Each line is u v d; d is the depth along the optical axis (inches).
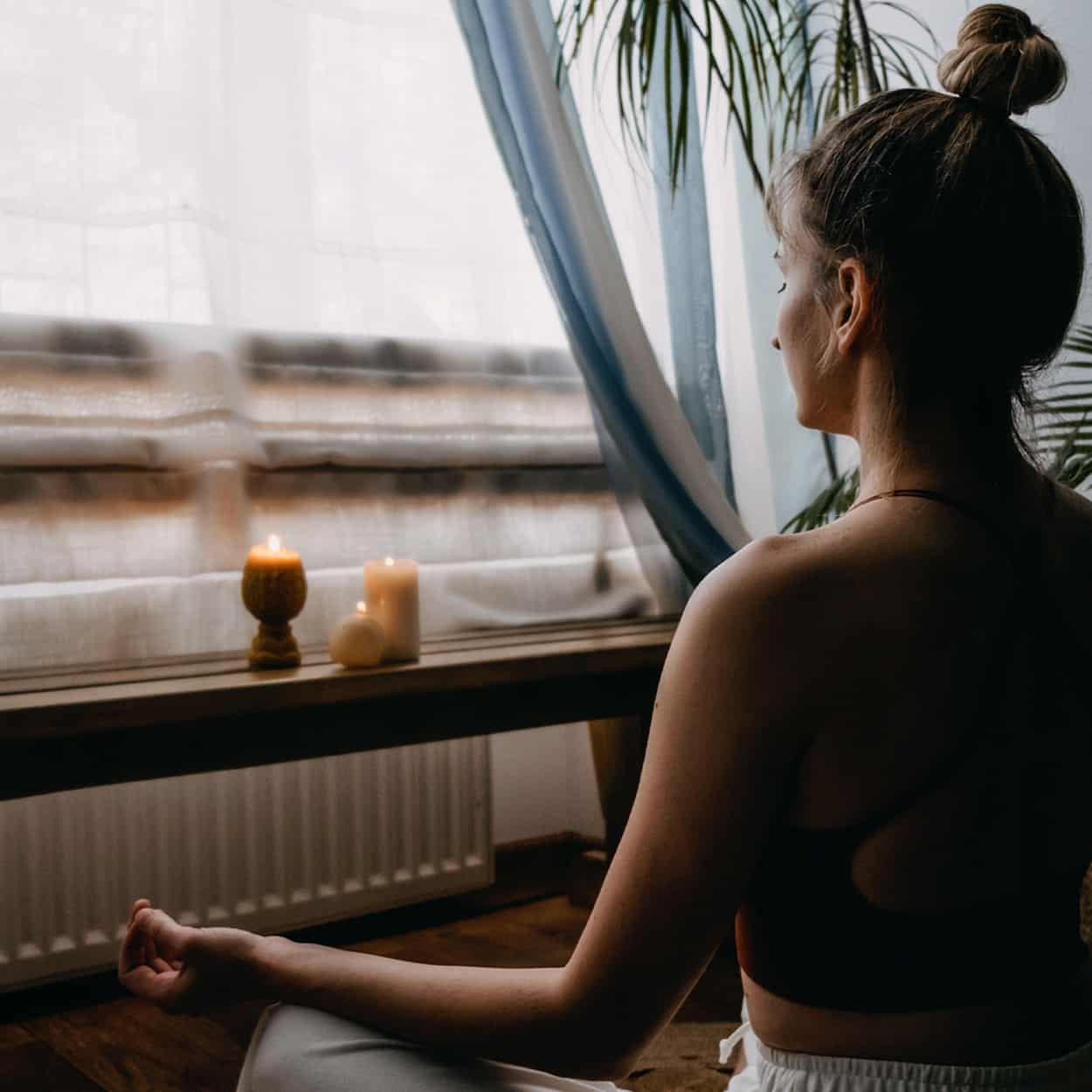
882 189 24.1
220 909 72.8
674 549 77.5
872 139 24.6
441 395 75.4
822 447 88.7
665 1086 59.9
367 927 83.0
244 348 68.4
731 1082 30.2
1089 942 44.9
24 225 61.5
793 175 26.6
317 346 70.7
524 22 71.0
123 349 63.6
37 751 50.5
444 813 82.6
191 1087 60.6
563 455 80.5
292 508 69.6
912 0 84.4
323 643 70.6
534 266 79.7
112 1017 68.7
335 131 71.5
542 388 79.9
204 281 65.9
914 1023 23.2
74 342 62.4
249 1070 28.4
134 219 64.2
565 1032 25.1
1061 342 25.3
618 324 74.2
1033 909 23.6
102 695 52.5
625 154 73.9
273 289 69.2
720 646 23.3
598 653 67.9
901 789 22.7
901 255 24.0
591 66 80.8
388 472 73.3
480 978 26.6
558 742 96.2
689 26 84.3
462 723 64.2
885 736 22.7
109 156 63.8
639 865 24.1
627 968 24.2
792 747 23.1
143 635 64.3
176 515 65.4
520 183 71.2
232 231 67.6
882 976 23.2
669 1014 24.8
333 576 71.1
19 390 60.8
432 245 75.5
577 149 72.9
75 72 62.9
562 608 80.0
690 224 82.4
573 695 69.1
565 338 79.6
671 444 76.0
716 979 75.4
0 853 65.7
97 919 69.0
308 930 81.0
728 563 24.2
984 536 23.7
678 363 82.5
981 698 22.9
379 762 79.1
